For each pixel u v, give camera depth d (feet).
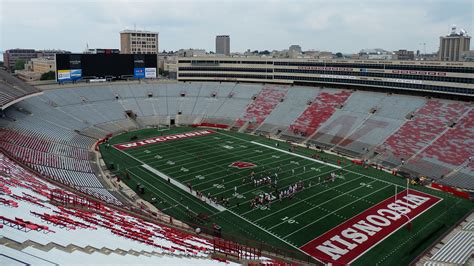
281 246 118.42
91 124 259.39
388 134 226.38
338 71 288.51
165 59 604.90
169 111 304.30
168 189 163.43
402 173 187.01
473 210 145.48
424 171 188.14
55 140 211.82
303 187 166.81
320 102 281.33
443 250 111.75
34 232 74.64
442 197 159.63
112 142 238.68
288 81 316.81
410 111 240.94
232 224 132.98
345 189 165.78
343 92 285.64
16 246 65.82
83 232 84.48
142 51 638.53
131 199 150.51
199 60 339.57
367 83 274.57
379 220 136.87
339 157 214.69
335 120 256.32
